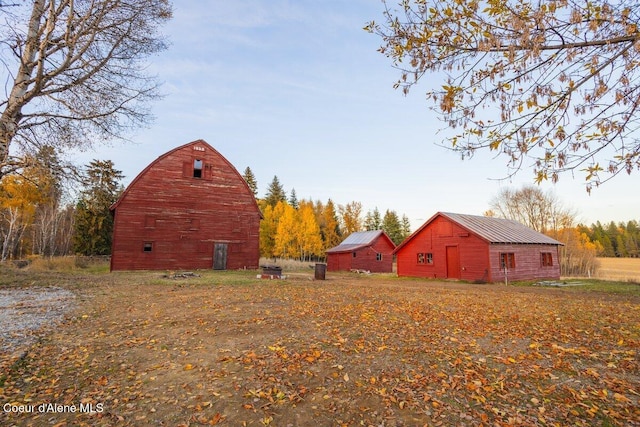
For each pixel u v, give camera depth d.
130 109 9.98
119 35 9.48
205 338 7.29
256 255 29.27
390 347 6.88
